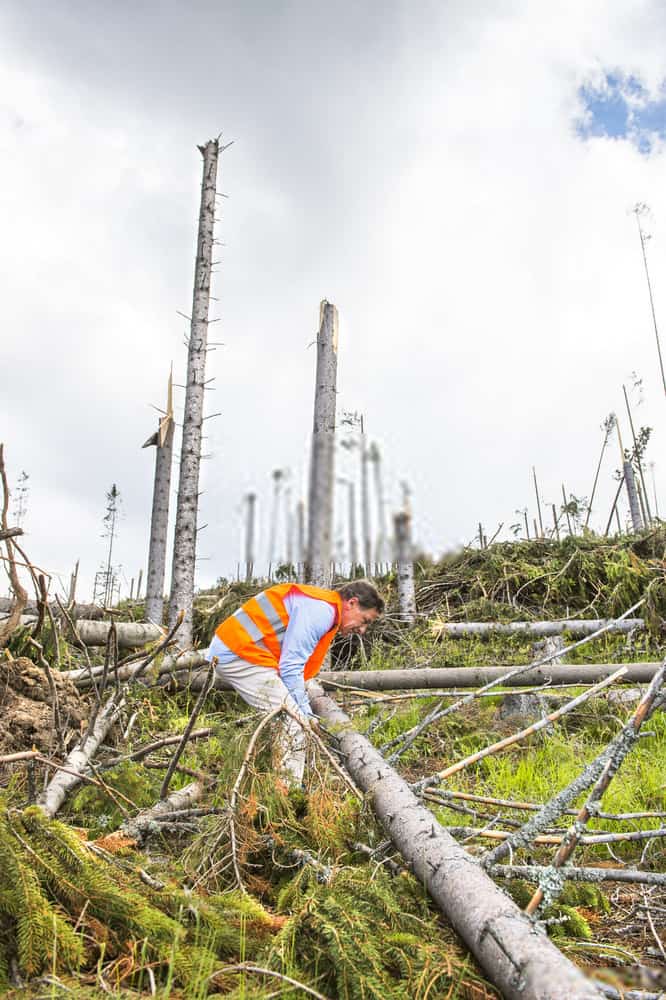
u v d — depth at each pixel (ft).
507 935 7.11
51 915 7.36
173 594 27.94
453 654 29.32
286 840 10.39
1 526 12.92
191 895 8.38
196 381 30.19
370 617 14.39
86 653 15.76
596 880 8.27
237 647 13.38
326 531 21.29
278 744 11.07
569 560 35.04
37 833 8.56
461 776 17.06
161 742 13.46
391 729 20.57
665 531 37.55
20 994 6.59
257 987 7.23
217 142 32.96
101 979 6.95
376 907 8.48
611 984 7.89
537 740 19.06
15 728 13.65
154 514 35.88
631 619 28.71
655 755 17.44
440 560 39.17
